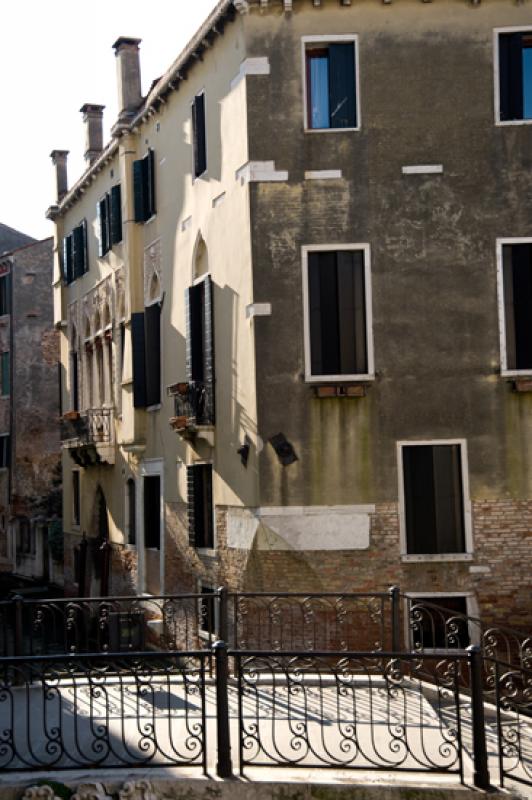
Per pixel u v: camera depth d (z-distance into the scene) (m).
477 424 15.62
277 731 10.33
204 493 18.50
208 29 17.16
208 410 17.81
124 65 22.36
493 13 15.85
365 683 12.27
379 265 15.78
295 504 15.62
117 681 12.76
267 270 15.88
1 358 39.47
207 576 18.19
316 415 15.71
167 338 20.64
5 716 10.91
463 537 15.56
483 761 8.68
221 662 8.84
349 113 15.99
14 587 35.88
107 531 25.89
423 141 15.84
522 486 15.55
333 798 8.57
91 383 27.17
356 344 15.86
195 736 8.96
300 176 15.94
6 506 38.78
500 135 15.81
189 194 19.14
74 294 28.34
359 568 15.51
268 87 16.06
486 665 15.09
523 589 15.41
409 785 8.61
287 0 15.86
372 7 15.93
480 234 15.77
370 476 15.61
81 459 26.47
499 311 15.68
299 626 15.54
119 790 8.54
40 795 8.41
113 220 23.56
